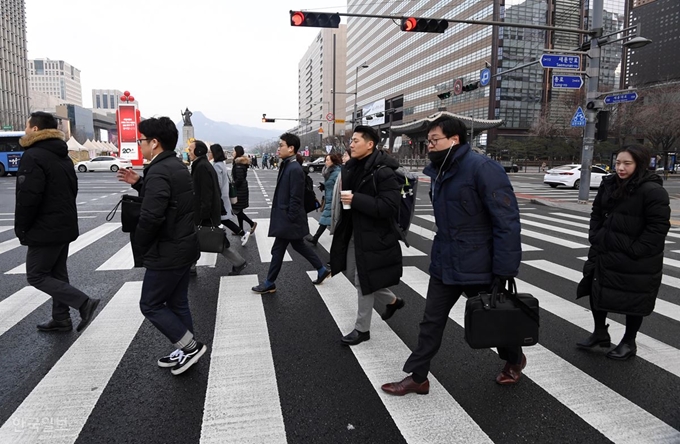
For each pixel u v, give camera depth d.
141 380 3.28
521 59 59.34
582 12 59.34
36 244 3.82
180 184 3.18
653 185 3.44
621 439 2.64
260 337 4.09
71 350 3.78
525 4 58.34
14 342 3.93
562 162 59.28
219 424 2.74
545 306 5.02
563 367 3.55
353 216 3.61
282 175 5.18
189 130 42.03
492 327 2.75
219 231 5.64
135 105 39.25
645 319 4.65
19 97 102.12
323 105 138.25
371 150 3.63
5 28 95.62
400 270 3.74
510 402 3.03
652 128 41.66
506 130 60.78
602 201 3.75
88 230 9.81
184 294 3.55
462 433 2.68
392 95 92.44
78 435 2.62
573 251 8.04
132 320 4.46
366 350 3.83
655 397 3.11
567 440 2.62
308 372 3.43
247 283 5.83
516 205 2.76
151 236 3.08
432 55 74.94
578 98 51.09
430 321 3.03
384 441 2.60
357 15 12.19
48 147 3.79
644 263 3.47
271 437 2.62
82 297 4.01
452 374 3.43
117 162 38.69
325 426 2.74
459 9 66.56
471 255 2.82
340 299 5.18
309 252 5.60
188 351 3.35
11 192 18.94
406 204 3.74
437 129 2.88
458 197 2.83
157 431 2.67
